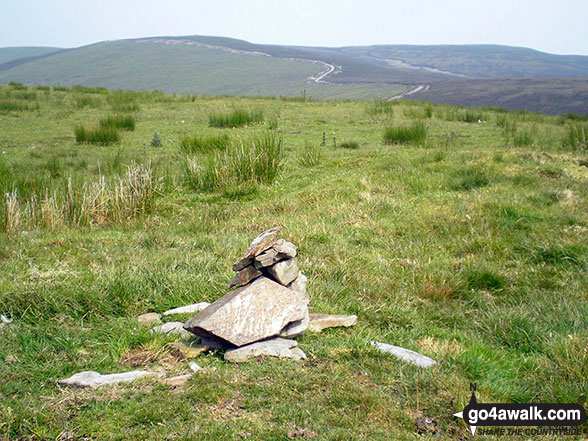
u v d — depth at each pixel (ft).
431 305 18.81
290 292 14.55
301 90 606.55
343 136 58.34
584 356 13.35
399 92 435.53
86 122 70.08
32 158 46.06
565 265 21.86
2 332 14.24
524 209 26.50
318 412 10.55
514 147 46.75
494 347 15.62
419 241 24.14
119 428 10.03
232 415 10.43
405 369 12.59
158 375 12.04
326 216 27.37
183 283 17.35
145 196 30.25
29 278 17.51
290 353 12.96
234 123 65.62
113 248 22.03
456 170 33.58
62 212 27.81
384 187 31.89
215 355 13.35
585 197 28.76
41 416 10.35
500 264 21.93
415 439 9.88
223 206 31.27
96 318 15.40
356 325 15.74
